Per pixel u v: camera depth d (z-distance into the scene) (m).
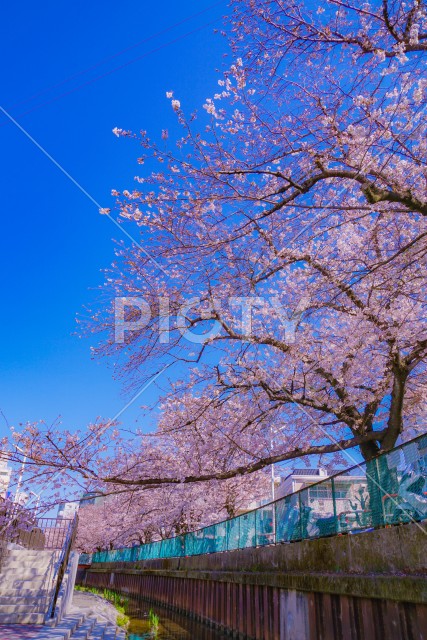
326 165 6.31
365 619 7.01
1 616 11.49
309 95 6.78
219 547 16.38
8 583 13.20
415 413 11.14
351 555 7.79
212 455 11.77
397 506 6.90
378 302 8.27
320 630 8.44
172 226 7.77
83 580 49.16
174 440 12.40
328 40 6.38
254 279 7.68
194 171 6.67
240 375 10.30
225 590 14.84
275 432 11.44
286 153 6.32
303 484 33.12
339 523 8.60
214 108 6.89
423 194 6.74
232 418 11.44
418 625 5.93
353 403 10.02
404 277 7.38
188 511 21.84
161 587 23.81
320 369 9.70
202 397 11.09
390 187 6.09
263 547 12.02
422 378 10.64
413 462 6.65
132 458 12.79
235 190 6.67
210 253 7.21
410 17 5.91
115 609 22.22
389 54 6.12
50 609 11.73
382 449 8.93
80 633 11.79
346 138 6.14
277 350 9.69
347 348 9.17
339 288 7.85
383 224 8.27
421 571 6.05
